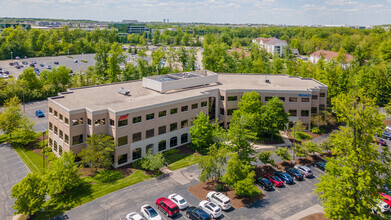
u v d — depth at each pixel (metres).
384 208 44.50
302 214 44.12
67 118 58.31
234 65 130.75
